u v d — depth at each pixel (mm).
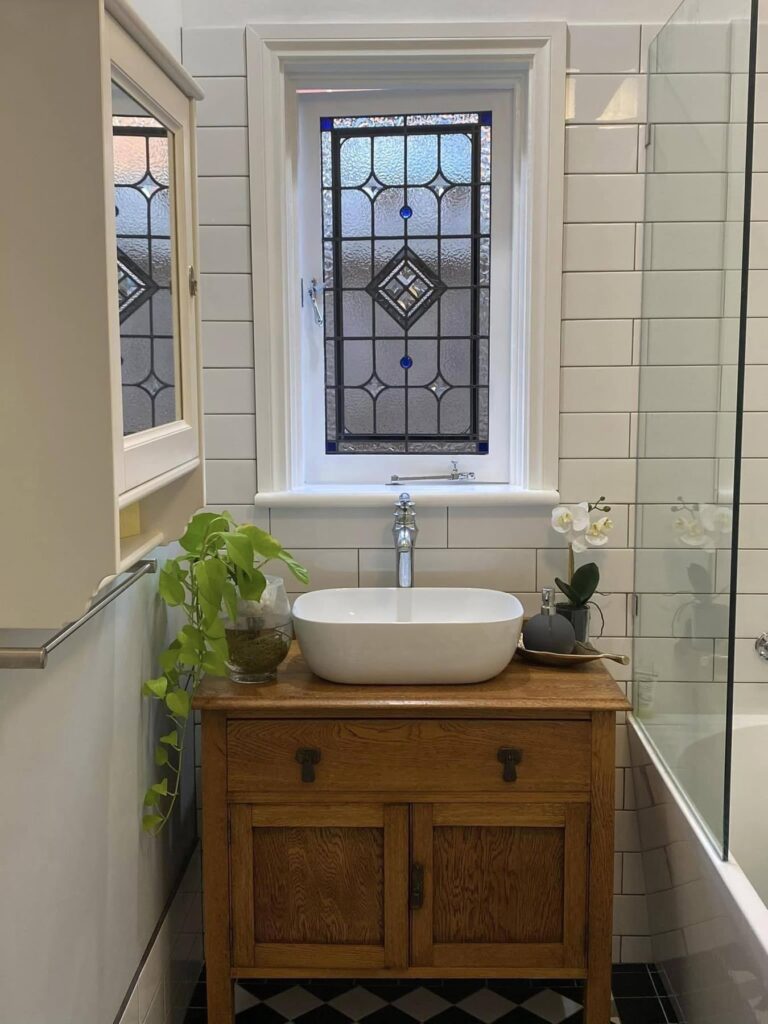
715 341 1748
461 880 1979
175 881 2223
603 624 2377
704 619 1820
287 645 2035
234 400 2338
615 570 2359
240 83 2240
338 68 2273
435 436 2467
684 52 1937
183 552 2320
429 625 1947
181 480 1681
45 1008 1410
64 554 1166
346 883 1984
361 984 2336
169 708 2100
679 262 1978
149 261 1388
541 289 2277
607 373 2307
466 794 1949
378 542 2363
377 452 2480
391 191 2387
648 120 2211
